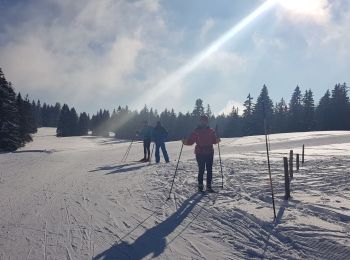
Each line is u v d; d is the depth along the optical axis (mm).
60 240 6266
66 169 17078
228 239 6211
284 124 83188
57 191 10930
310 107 80750
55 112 172250
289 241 5961
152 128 20672
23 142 58969
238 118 86062
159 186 11570
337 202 8383
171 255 5535
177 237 6375
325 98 83625
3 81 47750
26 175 14812
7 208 8648
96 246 5961
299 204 8328
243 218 7324
